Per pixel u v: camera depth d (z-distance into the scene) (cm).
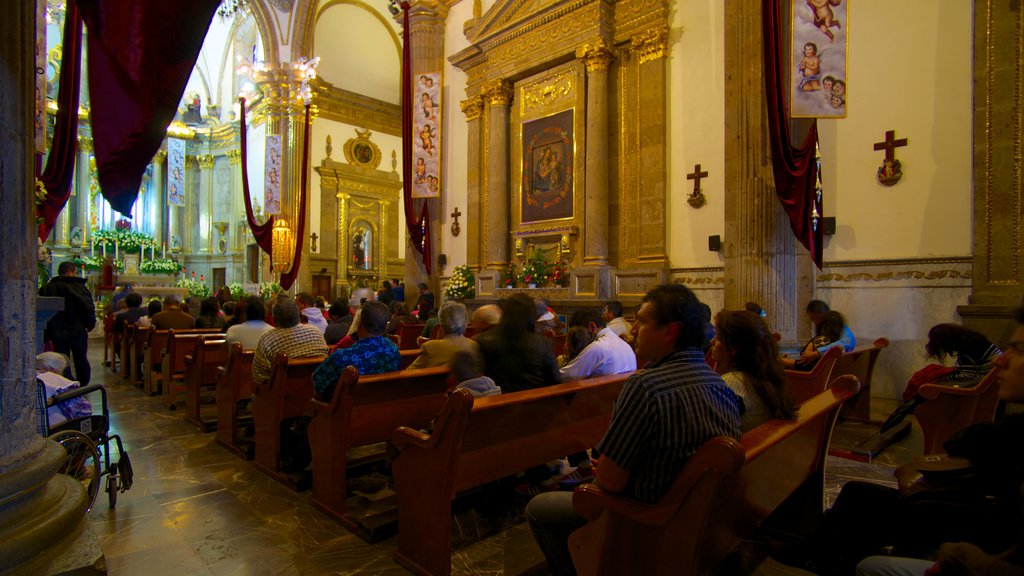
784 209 618
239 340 555
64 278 655
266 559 296
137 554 301
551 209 1079
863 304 692
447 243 1307
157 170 2331
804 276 661
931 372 443
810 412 242
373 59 2078
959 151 626
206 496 385
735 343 248
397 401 380
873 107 688
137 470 439
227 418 499
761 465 210
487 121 1218
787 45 587
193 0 230
